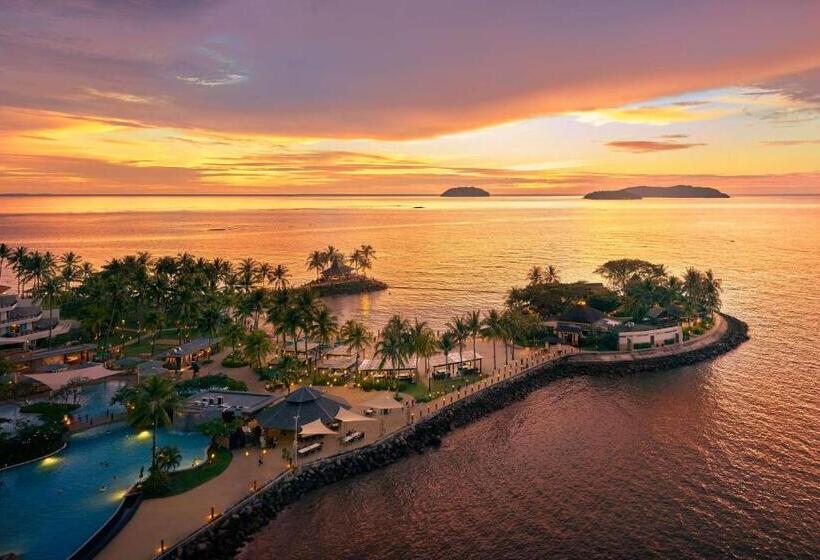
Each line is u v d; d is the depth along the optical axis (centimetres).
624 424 10312
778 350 14825
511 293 18912
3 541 6284
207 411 9369
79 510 6956
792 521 7150
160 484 7406
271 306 14175
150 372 11831
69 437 8988
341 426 9444
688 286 17375
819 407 10825
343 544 6812
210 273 18912
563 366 13675
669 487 8025
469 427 10331
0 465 7981
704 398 11506
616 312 17850
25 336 13712
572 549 6700
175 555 6200
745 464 8625
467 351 13662
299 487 7906
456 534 7019
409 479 8375
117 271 16725
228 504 7150
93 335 14750
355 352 13900
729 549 6644
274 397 10312
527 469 8656
